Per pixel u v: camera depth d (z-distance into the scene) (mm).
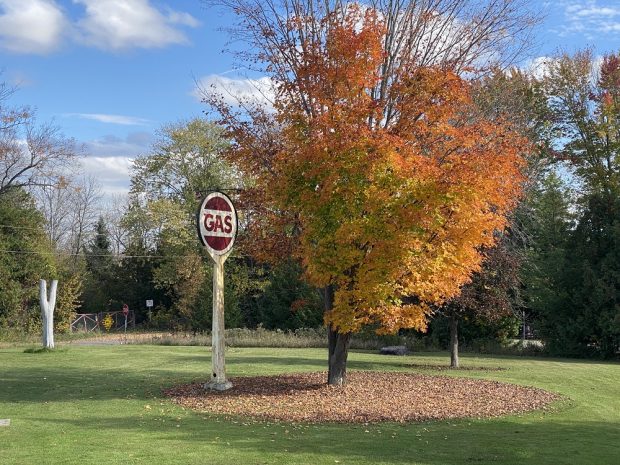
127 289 51219
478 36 14406
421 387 13461
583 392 14000
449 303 18000
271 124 13023
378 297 10492
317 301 33969
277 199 11695
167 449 7520
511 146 11266
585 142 34625
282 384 13422
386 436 8531
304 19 12641
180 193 46031
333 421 9617
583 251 26547
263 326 37625
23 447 7637
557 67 35562
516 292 24453
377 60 11289
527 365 20453
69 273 44000
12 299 36250
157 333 40594
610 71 34094
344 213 10688
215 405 11023
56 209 57062
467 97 11984
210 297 38406
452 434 8789
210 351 24578
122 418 9938
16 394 12992
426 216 10078
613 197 26953
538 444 8164
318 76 11641
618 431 9453
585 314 25500
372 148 10516
